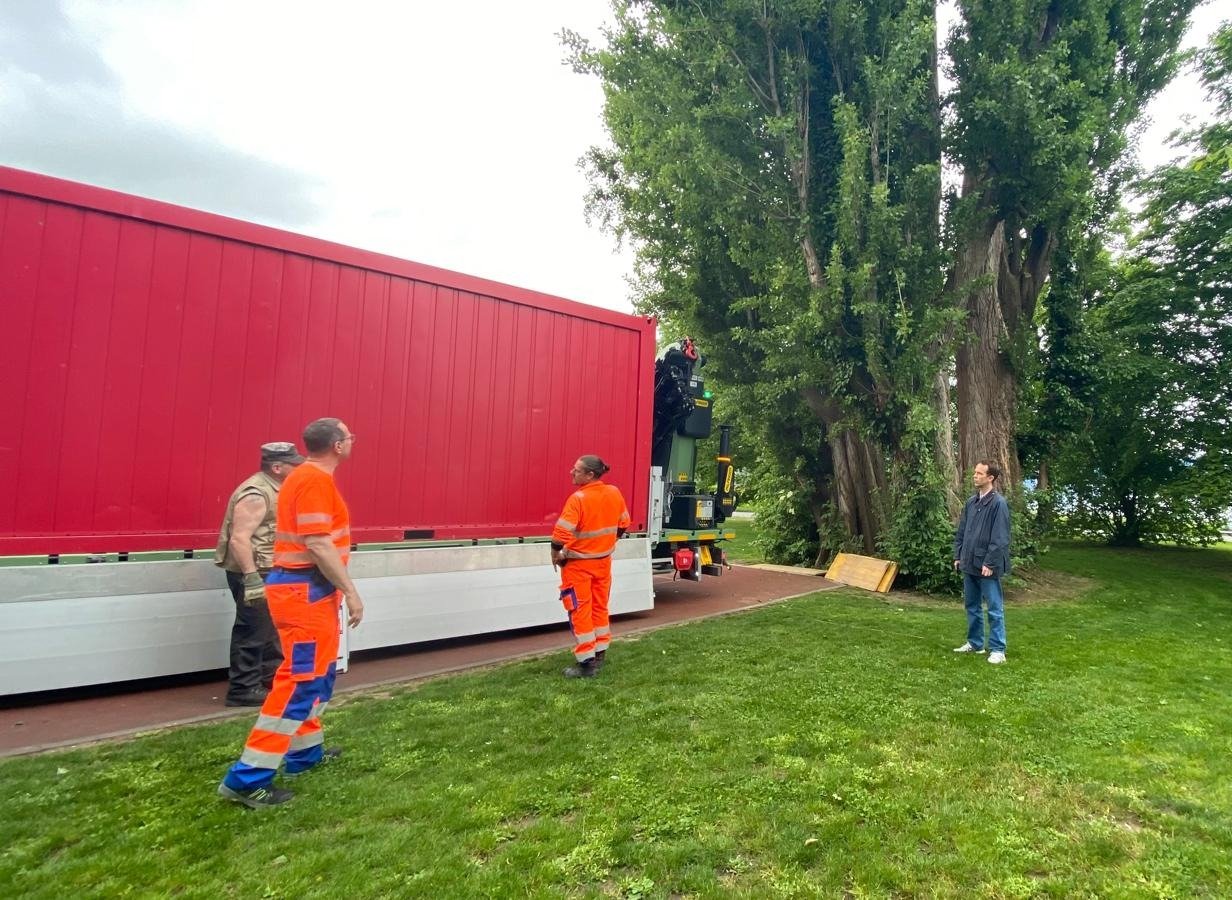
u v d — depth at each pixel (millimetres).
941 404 11242
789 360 10594
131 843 2768
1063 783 3508
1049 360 12375
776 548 14148
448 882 2541
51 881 2492
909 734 4156
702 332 12914
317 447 3422
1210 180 13789
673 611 8438
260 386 5133
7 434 4207
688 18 10617
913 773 3588
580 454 7297
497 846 2824
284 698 3207
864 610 8562
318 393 5414
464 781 3414
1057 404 12336
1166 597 10445
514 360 6703
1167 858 2791
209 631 4973
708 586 10719
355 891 2471
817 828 2996
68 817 2988
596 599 5434
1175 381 15164
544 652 6238
